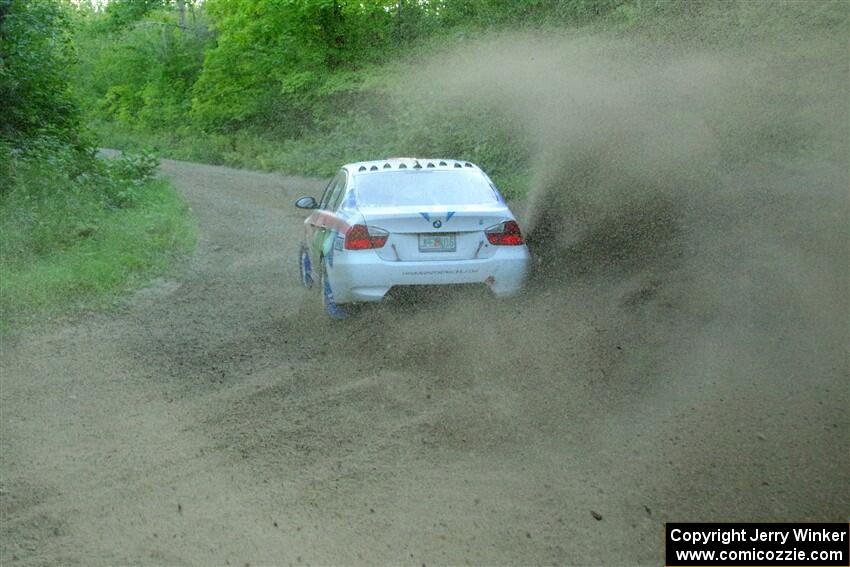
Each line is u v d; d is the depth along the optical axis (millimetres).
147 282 9375
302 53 29625
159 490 4160
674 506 3732
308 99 29547
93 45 46062
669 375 5262
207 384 5805
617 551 3418
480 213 6770
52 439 4879
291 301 8312
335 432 4789
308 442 4668
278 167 26875
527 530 3602
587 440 4457
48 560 3516
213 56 33375
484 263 6707
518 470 4168
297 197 19578
